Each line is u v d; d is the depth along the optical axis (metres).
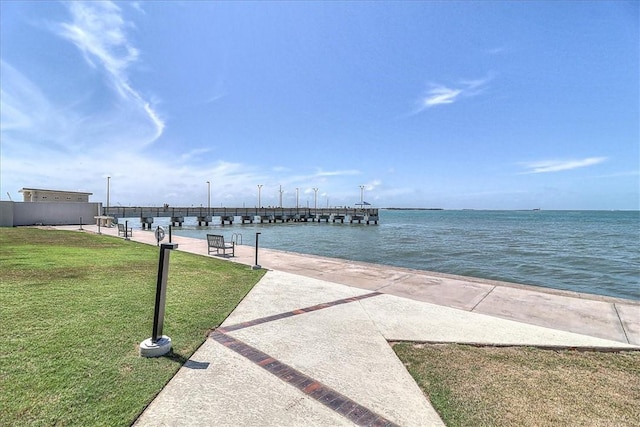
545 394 3.12
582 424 2.69
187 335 4.26
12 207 28.31
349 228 49.31
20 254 10.62
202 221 55.62
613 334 4.73
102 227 26.84
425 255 18.64
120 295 5.96
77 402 2.75
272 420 2.62
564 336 4.56
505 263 16.11
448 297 6.60
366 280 8.03
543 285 11.86
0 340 3.92
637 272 14.21
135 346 3.86
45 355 3.56
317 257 11.66
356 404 2.88
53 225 29.55
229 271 8.62
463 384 3.27
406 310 5.62
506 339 4.43
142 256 10.84
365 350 3.99
